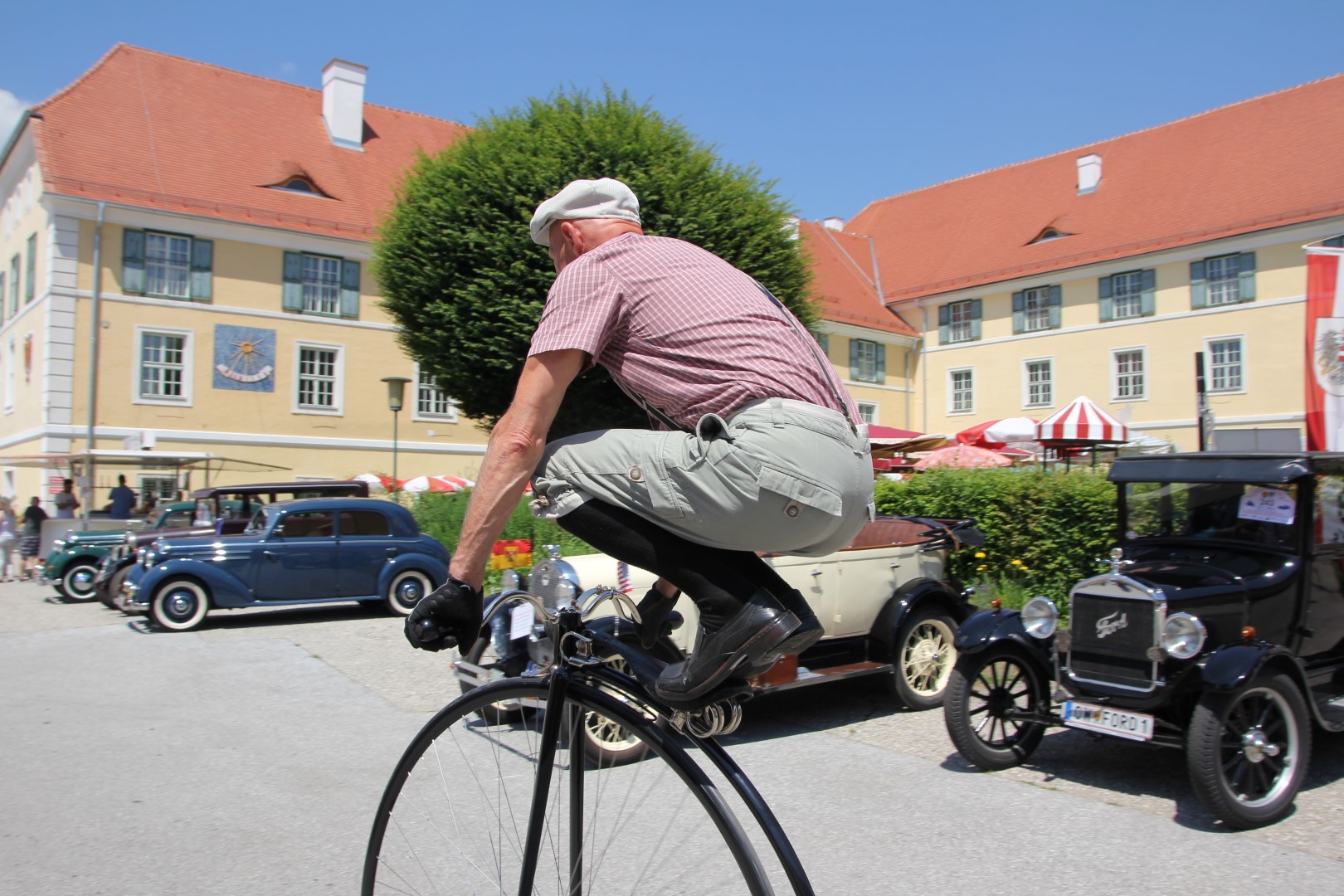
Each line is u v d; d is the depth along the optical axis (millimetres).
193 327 28266
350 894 4027
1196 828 4820
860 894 4020
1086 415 17953
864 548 7293
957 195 44938
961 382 40875
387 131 35125
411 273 14703
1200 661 5086
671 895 2611
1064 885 4102
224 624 12586
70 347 26359
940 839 4648
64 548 15234
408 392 31938
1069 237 37719
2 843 4613
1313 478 5629
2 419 31234
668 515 1833
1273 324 31594
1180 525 6102
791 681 6734
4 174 31594
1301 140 33562
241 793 5410
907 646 7383
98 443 26656
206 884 4125
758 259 14547
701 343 1819
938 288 40656
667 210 13891
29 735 6688
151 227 27656
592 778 2600
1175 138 37844
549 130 14000
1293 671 5062
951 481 11289
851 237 45656
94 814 5039
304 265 30219
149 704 7688
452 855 2795
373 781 5660
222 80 32531
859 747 6375
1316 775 5699
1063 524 10406
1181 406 33656
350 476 30781
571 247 2102
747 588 1882
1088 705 5504
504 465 1813
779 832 1954
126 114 29422
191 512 15297
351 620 12977
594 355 1873
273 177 30625
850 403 1972
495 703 2482
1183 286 33812
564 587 5824
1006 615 5914
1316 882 4125
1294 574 5527
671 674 2035
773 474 1729
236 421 28906
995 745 6008
